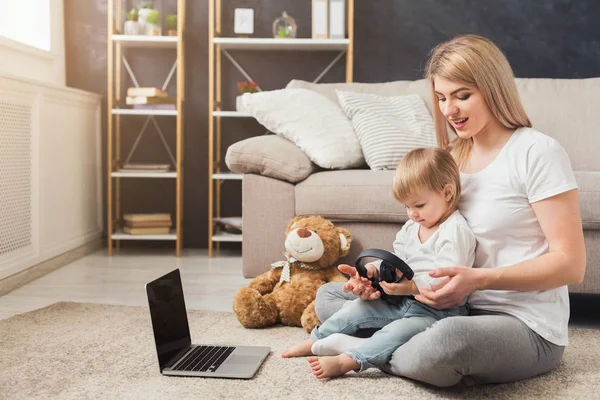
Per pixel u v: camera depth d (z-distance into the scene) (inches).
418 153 61.5
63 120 137.6
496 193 58.7
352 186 93.9
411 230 65.0
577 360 68.3
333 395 57.4
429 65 61.5
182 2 152.1
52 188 131.3
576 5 159.2
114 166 161.2
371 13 161.3
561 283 55.3
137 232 151.9
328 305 74.7
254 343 75.7
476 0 160.2
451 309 61.4
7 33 143.6
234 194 163.9
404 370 58.7
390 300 65.1
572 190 56.0
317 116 108.9
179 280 73.2
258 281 89.0
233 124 162.2
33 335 78.0
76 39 161.8
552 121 120.6
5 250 110.7
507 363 56.6
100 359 68.5
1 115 109.4
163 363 64.1
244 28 156.7
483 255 59.4
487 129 60.4
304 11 161.0
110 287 112.5
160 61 162.2
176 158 162.9
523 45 160.2
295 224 91.0
